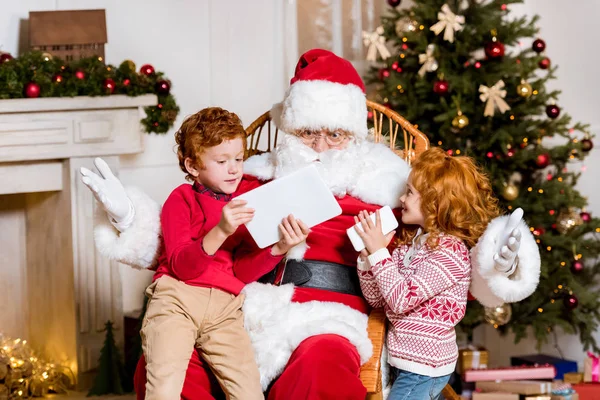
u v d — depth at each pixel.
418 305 2.19
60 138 3.34
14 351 3.46
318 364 1.97
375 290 2.24
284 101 2.40
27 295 3.80
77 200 3.42
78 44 3.45
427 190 2.21
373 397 2.11
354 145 2.39
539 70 4.08
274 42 4.17
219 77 4.11
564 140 3.91
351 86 2.35
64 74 3.32
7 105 3.20
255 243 2.25
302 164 2.32
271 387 2.04
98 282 3.50
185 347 2.05
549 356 3.78
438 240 2.21
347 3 4.18
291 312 2.15
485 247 2.11
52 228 3.58
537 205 3.42
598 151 3.85
